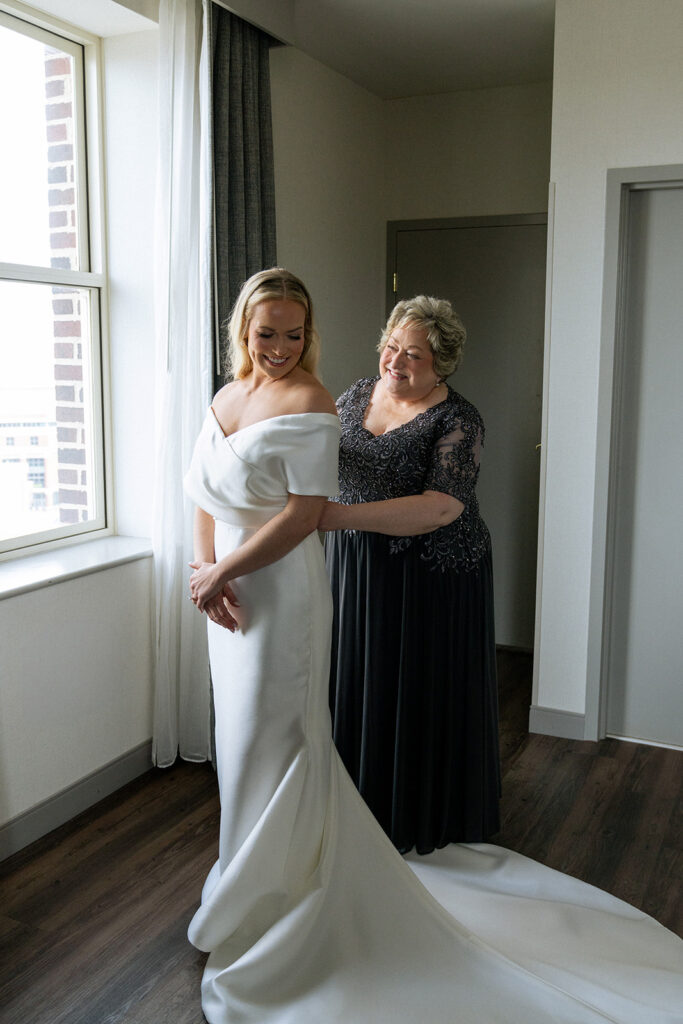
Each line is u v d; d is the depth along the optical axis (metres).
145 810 2.89
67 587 2.76
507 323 4.50
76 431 3.11
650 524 3.39
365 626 2.45
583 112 3.19
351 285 4.39
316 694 2.06
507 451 4.59
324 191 4.05
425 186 4.58
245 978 1.93
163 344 2.93
